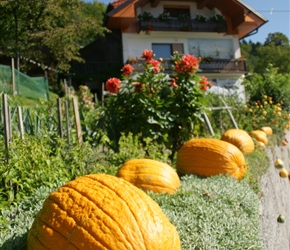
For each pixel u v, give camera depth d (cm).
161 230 213
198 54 2212
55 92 1884
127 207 216
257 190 553
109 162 492
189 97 608
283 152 1097
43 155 406
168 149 617
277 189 786
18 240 241
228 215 337
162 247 208
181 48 2189
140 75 628
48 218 215
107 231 203
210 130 792
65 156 454
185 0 2234
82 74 2181
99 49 2277
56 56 2025
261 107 1210
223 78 2230
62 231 208
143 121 607
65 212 214
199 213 324
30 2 1767
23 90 1254
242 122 1091
